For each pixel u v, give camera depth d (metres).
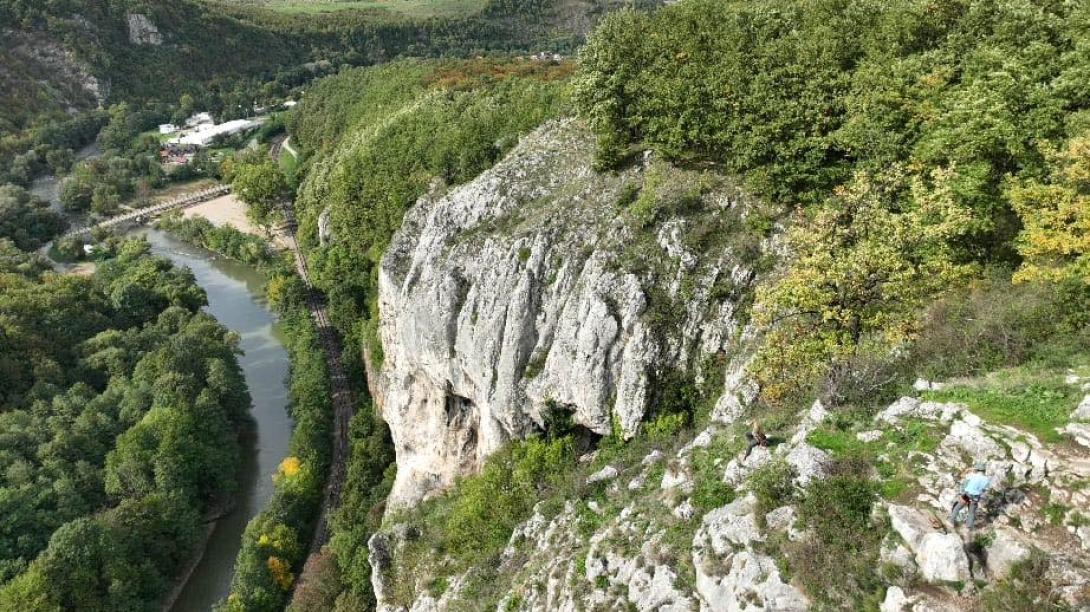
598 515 32.88
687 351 39.81
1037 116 33.00
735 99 42.81
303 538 59.41
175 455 61.69
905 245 29.95
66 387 74.38
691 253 40.75
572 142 52.91
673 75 46.62
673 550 25.61
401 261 62.50
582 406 42.59
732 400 35.75
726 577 22.62
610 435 41.75
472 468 54.88
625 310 40.69
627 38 49.94
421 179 75.94
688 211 42.22
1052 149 30.95
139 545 55.09
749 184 41.38
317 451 66.94
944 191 31.02
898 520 20.75
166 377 70.69
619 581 26.66
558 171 51.03
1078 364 25.03
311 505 62.50
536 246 45.19
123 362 77.88
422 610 39.50
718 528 24.12
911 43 41.72
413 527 48.47
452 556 42.00
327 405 73.88
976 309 29.31
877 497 22.11
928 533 20.06
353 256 91.06
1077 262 27.27
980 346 27.62
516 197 50.44
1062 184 29.89
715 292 39.62
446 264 50.72
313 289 100.62
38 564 49.12
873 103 37.91
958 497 20.64
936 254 31.12
